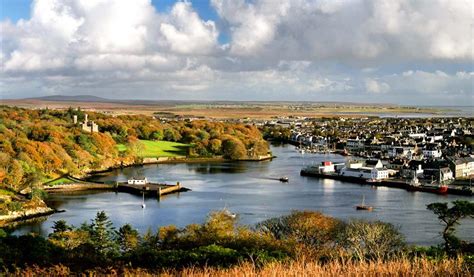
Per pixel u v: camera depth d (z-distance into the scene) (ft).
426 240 403.54
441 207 330.34
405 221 479.00
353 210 545.03
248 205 574.97
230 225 359.87
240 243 276.62
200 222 484.33
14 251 251.19
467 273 136.77
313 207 563.07
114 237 367.25
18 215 506.48
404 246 333.83
